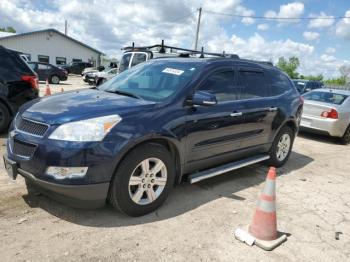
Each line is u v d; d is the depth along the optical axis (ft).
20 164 11.21
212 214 13.07
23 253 9.66
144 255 10.07
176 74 14.38
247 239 11.16
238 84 16.22
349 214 14.39
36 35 134.10
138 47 40.42
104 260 9.68
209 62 15.10
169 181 12.85
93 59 152.97
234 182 16.96
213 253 10.48
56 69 84.48
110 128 10.94
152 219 12.22
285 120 19.22
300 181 18.35
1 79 21.88
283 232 12.14
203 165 14.80
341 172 21.09
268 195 11.17
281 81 19.97
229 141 15.61
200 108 13.71
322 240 11.90
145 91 13.89
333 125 29.60
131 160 11.41
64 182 10.43
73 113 11.14
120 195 11.41
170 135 12.42
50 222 11.43
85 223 11.55
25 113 12.01
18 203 12.56
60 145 10.45
